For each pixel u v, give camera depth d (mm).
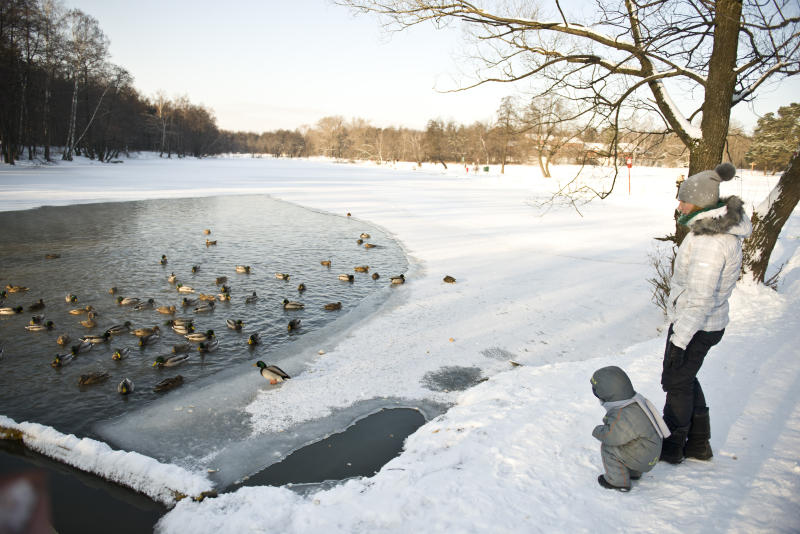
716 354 7254
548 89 10406
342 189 53219
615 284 16766
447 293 15844
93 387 9648
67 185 44781
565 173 70688
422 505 4332
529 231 27609
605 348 11492
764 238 10289
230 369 10500
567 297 15375
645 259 20578
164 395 9367
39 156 75500
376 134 164125
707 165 9609
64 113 76938
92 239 23250
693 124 10125
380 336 12250
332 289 16312
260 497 5641
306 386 9672
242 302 14805
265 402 9070
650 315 13656
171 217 31000
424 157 147875
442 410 8719
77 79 72188
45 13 59719
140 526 5840
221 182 57094
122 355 10875
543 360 10859
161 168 80438
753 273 10398
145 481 6480
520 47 9992
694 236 4070
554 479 4484
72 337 11922
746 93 9391
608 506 3988
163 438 7898
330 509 4680
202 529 5152
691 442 4531
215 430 8133
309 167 105500
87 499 6352
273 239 24797
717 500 3898
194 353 11250
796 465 4277
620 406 4086
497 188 57688
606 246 23391
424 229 28219
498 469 4773
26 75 56656
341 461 7219
